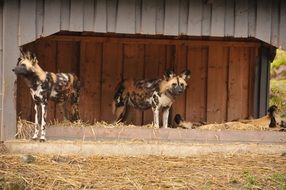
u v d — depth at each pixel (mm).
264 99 11953
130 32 9125
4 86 8852
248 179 7605
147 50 11828
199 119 12000
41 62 11516
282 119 11266
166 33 9180
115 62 11734
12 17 8852
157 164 8328
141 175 7770
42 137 8836
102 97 11711
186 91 11914
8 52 8852
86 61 11656
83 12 9016
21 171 7707
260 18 9328
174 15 9188
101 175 7730
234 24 9305
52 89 9086
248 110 12125
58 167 8000
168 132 9328
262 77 11938
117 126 9555
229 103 12062
